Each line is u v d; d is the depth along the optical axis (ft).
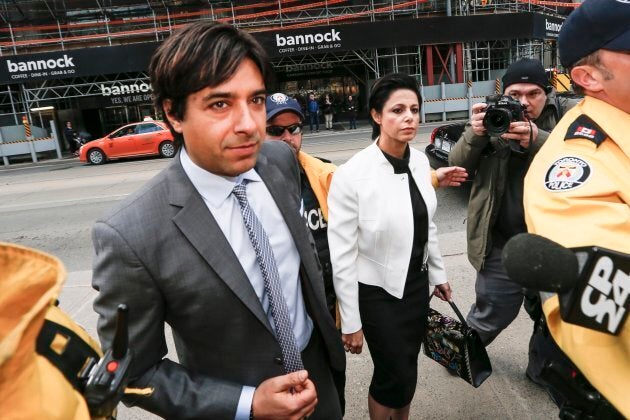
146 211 3.49
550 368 3.48
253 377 3.84
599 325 2.48
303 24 56.80
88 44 58.13
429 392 7.93
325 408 4.61
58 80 60.59
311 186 6.88
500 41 63.10
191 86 3.19
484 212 7.23
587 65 3.18
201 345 3.83
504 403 7.50
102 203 26.25
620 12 2.92
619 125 3.05
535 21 55.72
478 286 7.75
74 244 18.84
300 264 4.34
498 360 8.55
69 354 2.23
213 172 3.69
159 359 3.66
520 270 2.38
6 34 57.06
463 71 59.16
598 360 2.71
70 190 31.71
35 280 1.98
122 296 3.39
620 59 2.99
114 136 47.32
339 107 69.67
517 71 7.39
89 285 13.66
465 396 7.75
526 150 6.69
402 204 5.98
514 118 6.43
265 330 3.79
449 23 54.70
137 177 34.45
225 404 3.52
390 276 6.01
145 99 61.87
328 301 6.71
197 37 3.21
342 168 6.17
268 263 3.84
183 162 3.77
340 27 53.57
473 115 6.96
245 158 3.45
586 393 3.20
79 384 2.23
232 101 3.29
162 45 3.38
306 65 66.39
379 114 6.08
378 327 6.13
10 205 28.35
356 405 7.78
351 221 6.01
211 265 3.54
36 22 57.31
